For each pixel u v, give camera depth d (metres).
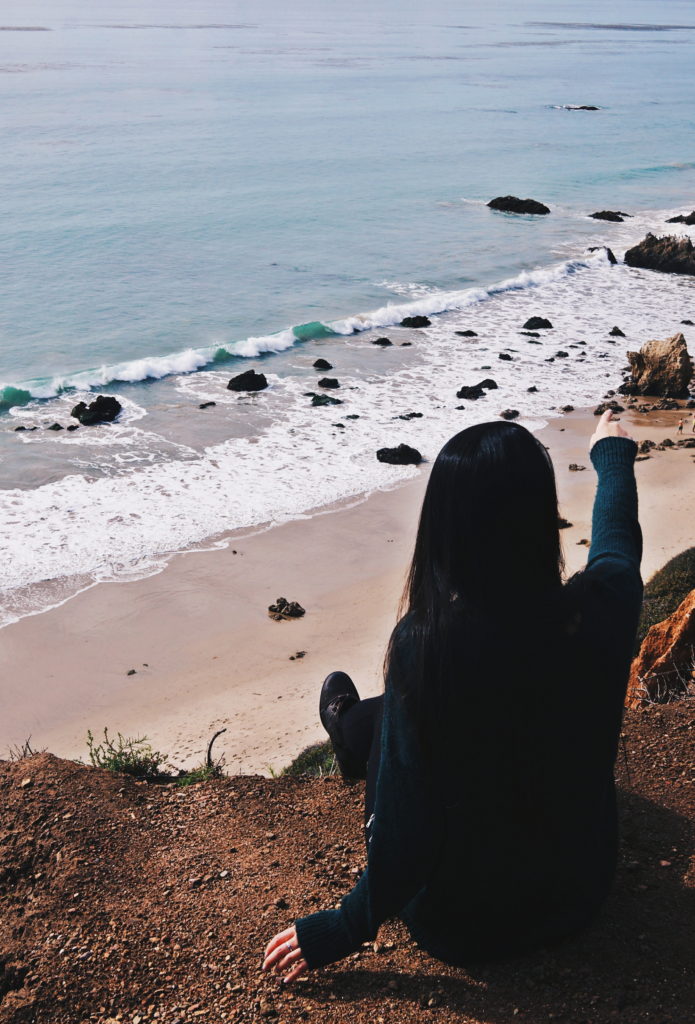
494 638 1.86
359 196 63.22
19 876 3.44
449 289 43.75
